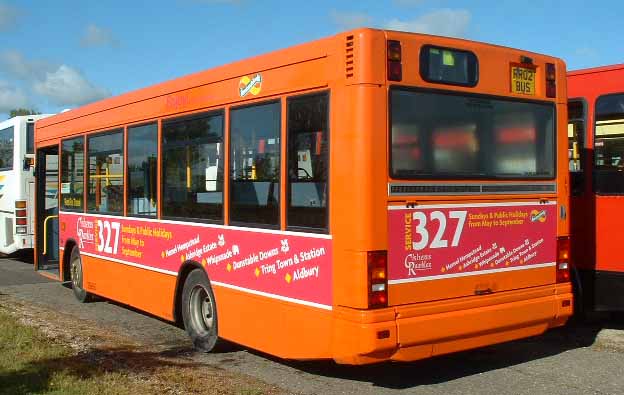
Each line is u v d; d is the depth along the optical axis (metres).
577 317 8.77
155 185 8.34
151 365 6.68
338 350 5.36
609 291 8.09
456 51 5.91
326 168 5.52
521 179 6.35
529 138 6.48
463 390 6.00
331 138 5.47
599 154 8.22
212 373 6.46
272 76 6.20
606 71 8.21
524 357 7.18
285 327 5.98
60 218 11.41
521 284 6.33
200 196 7.38
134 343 7.80
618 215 8.01
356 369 6.71
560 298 6.57
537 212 6.50
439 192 5.70
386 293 5.31
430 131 5.68
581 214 8.34
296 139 5.88
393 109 5.45
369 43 5.32
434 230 5.64
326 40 5.59
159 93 8.24
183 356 7.24
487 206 6.06
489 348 7.57
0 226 17.12
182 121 7.73
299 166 5.83
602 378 6.37
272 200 6.17
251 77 6.50
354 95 5.31
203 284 7.36
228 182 6.84
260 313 6.33
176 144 7.87
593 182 8.23
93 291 10.17
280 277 6.05
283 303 6.01
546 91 6.65
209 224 7.18
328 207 5.49
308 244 5.70
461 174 5.88
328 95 5.53
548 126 6.66
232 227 6.76
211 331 7.25
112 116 9.52
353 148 5.29
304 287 5.75
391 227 5.38
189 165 7.59
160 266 8.21
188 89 7.61
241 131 6.65
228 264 6.84
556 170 6.70
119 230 9.29
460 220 5.84
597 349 7.53
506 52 6.31
